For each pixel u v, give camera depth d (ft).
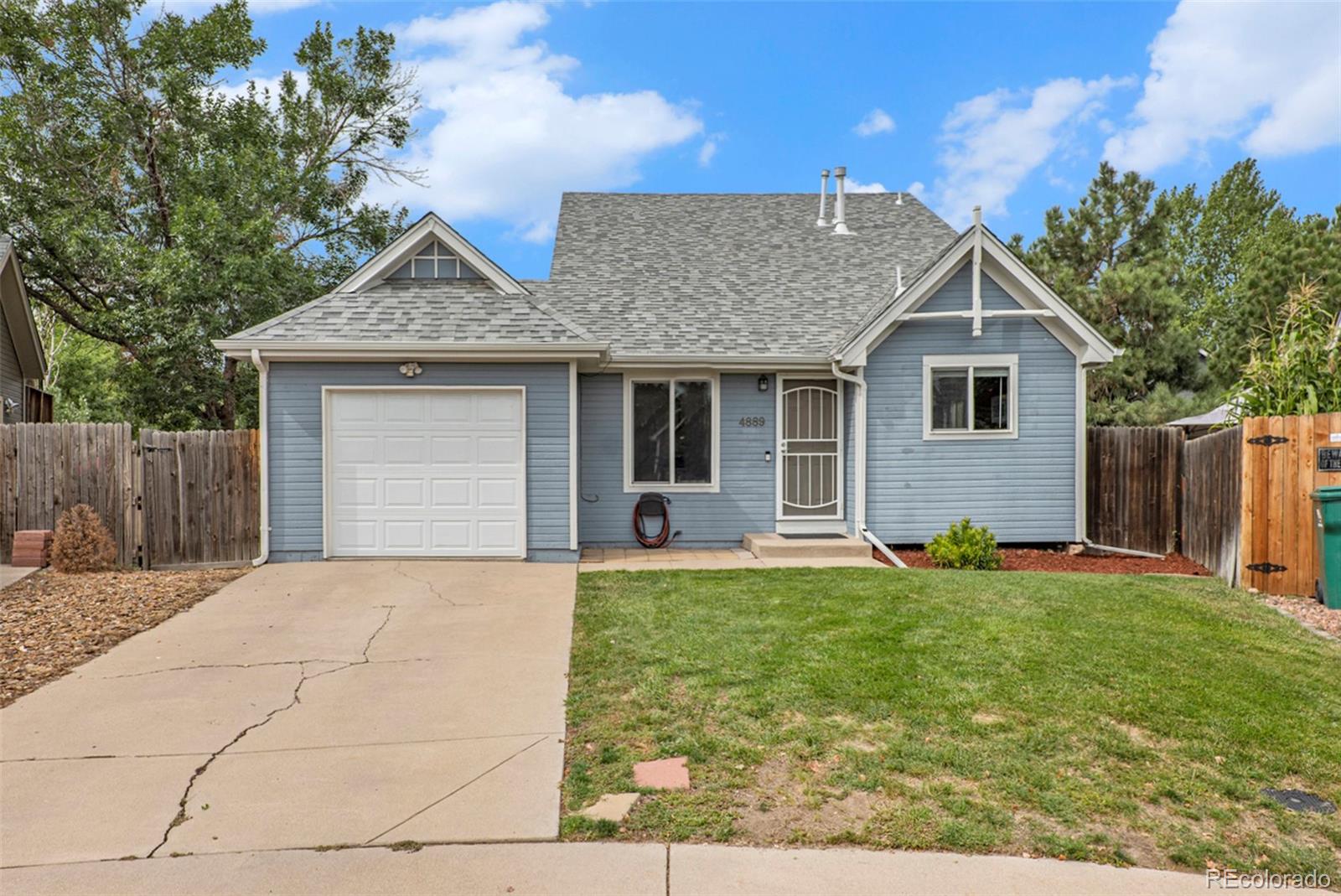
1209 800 13.12
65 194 65.05
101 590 29.07
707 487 41.19
